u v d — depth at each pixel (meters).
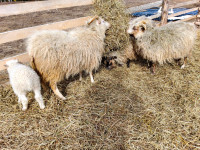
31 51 3.15
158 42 4.18
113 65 4.76
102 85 4.11
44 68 3.24
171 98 3.65
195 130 2.88
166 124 3.01
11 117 3.12
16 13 3.41
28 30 3.62
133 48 4.70
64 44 3.27
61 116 3.16
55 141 2.70
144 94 3.79
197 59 5.30
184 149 2.59
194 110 3.29
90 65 3.90
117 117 3.17
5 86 3.90
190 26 4.45
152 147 2.62
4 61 3.67
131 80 4.33
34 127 2.93
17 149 2.55
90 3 4.39
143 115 3.21
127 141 2.71
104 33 4.05
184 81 4.21
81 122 3.04
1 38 3.31
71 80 4.29
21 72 2.82
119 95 3.76
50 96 3.64
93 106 3.43
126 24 4.36
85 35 3.63
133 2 13.02
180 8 11.77
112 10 4.19
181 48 4.31
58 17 9.09
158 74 4.57
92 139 2.74
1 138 2.72
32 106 3.38
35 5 3.61
